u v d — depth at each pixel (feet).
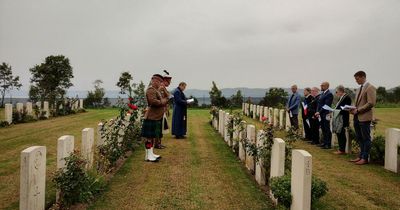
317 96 42.11
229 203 20.29
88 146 23.08
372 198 21.54
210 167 28.76
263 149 23.30
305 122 44.98
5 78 166.20
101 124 26.37
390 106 132.05
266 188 23.03
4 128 54.24
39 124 60.54
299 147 39.88
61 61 170.19
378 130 55.06
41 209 17.26
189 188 23.02
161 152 35.01
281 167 19.85
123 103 32.45
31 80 167.22
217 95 100.83
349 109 31.50
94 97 118.01
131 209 19.24
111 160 26.76
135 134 37.78
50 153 33.73
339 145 35.53
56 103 79.87
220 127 48.65
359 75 30.63
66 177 17.75
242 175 26.30
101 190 21.98
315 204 20.34
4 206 19.40
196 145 39.37
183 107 44.65
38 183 16.76
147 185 23.57
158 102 30.45
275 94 96.53
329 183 24.73
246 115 84.12
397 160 27.63
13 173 26.09
